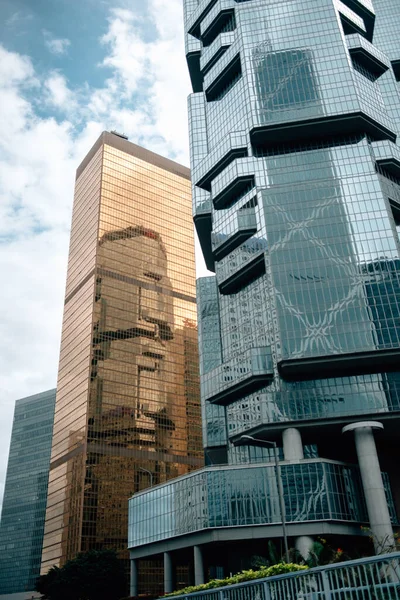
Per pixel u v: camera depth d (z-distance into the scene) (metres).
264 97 112.00
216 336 125.56
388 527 77.31
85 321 185.88
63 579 104.06
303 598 16.86
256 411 93.81
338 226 98.81
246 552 85.19
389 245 95.44
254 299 104.69
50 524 168.75
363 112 105.75
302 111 107.75
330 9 119.69
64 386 188.25
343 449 96.88
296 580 17.34
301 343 90.69
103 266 191.88
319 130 108.06
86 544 150.00
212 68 126.50
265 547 84.25
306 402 90.00
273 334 94.81
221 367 103.88
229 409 101.38
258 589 19.00
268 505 80.69
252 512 80.50
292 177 106.12
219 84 125.06
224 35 127.19
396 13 139.00
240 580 25.66
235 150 112.00
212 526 80.31
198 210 118.94
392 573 14.53
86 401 168.75
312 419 88.44
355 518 80.88
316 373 92.38
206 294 131.25
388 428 89.19
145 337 191.88
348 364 90.00
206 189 121.56
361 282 93.31
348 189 102.12
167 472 174.75
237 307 108.38
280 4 122.81
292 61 114.81
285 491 81.38
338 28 116.81
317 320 91.94
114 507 158.75
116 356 181.50
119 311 189.00
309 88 110.56
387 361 89.25
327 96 108.69
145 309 196.25
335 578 16.06
